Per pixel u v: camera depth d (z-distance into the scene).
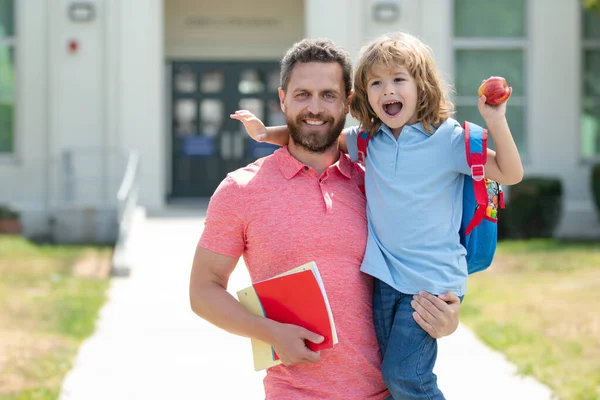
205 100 16.25
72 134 13.75
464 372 5.47
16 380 5.27
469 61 14.09
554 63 14.05
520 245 11.73
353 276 2.60
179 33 15.98
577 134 14.10
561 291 8.05
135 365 5.75
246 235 2.61
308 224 2.58
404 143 2.69
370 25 13.89
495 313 7.14
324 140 2.64
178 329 6.80
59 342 6.29
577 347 5.92
